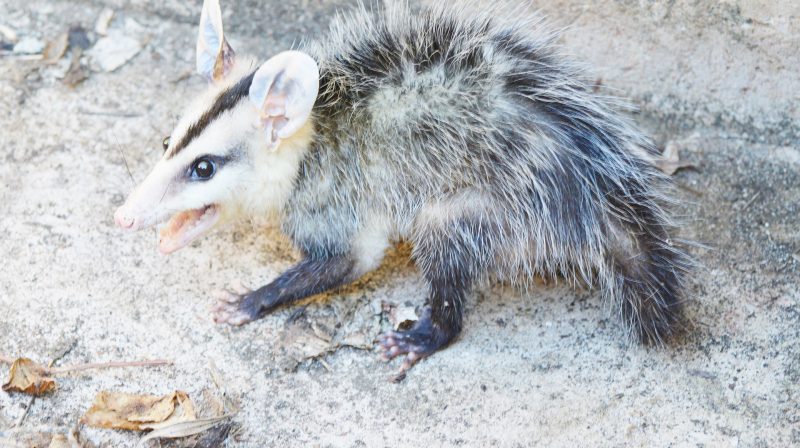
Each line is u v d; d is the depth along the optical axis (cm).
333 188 117
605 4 124
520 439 112
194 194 115
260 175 116
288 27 129
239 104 115
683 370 115
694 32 123
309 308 118
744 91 125
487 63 117
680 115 126
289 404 113
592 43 126
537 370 115
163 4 131
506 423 113
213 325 117
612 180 116
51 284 118
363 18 120
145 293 118
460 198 116
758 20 122
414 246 117
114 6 132
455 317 116
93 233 120
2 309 117
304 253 119
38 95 127
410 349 116
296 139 116
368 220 118
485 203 115
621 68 126
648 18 124
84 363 115
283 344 116
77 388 114
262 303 117
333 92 117
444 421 113
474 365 115
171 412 112
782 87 124
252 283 119
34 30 131
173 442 112
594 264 116
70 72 129
